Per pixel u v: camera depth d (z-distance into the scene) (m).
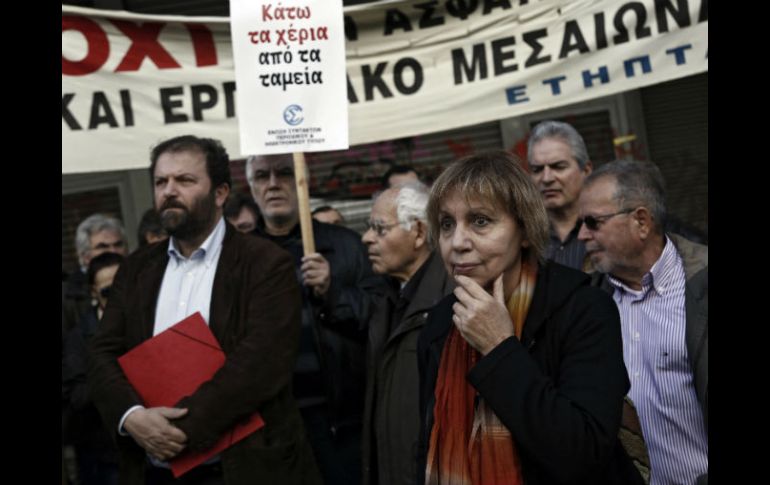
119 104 4.69
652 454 3.43
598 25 4.46
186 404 3.78
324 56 4.07
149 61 4.70
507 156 2.52
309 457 4.07
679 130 7.59
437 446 2.48
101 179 8.07
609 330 2.38
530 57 4.54
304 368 4.54
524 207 2.45
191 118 4.72
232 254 4.06
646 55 4.40
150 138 4.70
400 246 4.09
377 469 3.94
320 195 7.65
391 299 4.13
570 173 4.86
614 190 3.49
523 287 2.49
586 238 3.59
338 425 4.48
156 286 4.10
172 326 3.93
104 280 5.53
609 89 4.46
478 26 4.59
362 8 4.62
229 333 3.94
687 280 3.43
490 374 2.29
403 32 4.64
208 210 4.08
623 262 3.52
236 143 4.72
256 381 3.82
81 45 4.68
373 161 7.67
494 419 2.38
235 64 4.07
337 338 4.46
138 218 8.06
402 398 3.77
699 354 3.33
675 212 7.63
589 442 2.23
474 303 2.37
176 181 4.05
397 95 4.67
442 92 4.63
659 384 3.41
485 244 2.44
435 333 2.67
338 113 4.08
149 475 3.91
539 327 2.42
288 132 4.07
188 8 7.57
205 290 4.04
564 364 2.37
